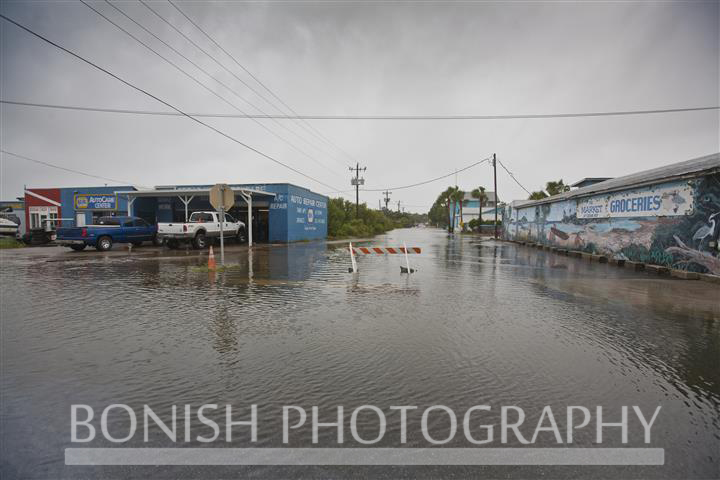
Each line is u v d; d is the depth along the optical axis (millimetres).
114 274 11570
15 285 9609
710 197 11250
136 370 4227
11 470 2580
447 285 10016
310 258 17203
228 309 7086
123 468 2615
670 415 3357
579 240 20500
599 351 4926
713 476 2568
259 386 3857
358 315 6691
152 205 32188
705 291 9266
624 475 2572
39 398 3578
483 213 88562
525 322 6309
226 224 24078
